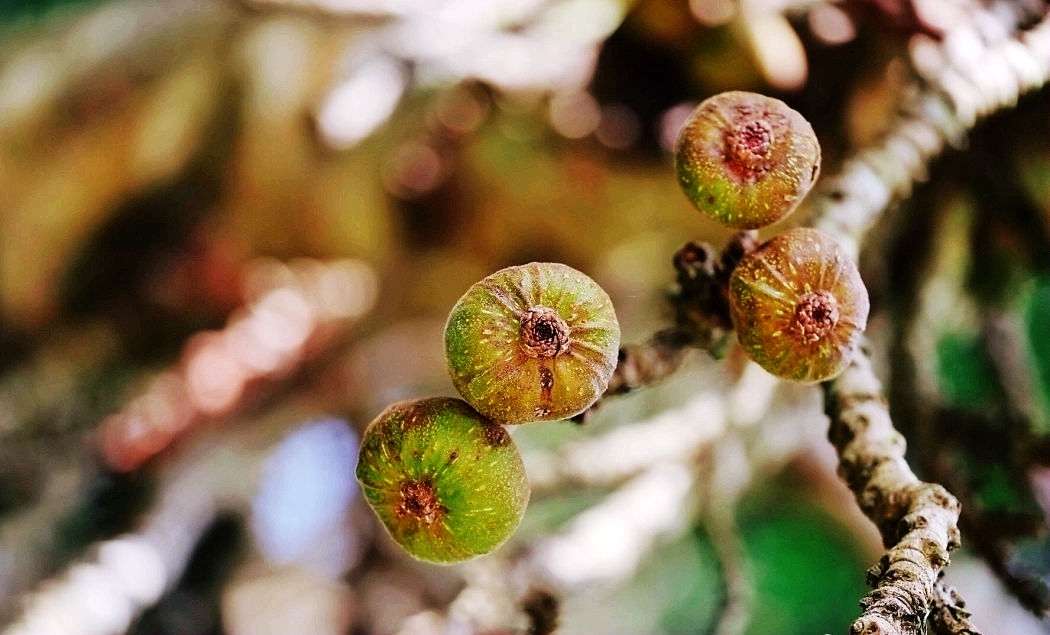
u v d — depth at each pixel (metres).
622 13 0.81
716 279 0.50
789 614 1.11
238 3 1.00
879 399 0.49
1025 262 0.65
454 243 1.06
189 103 1.04
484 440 0.45
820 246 0.46
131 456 0.95
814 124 0.71
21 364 1.10
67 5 1.14
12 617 0.71
